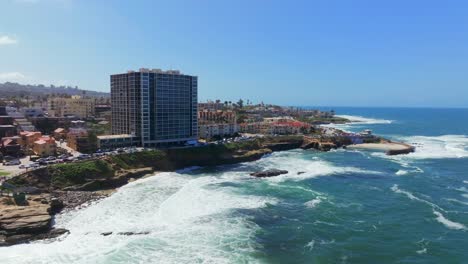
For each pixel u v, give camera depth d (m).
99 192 103.12
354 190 108.69
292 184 115.75
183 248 65.44
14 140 136.62
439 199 99.06
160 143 164.62
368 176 129.50
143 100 157.62
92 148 141.38
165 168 140.62
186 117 174.75
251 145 184.25
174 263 59.97
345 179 124.25
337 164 155.12
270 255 63.91
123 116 169.38
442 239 71.69
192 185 112.75
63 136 177.62
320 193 104.62
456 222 80.94
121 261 60.34
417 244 69.62
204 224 77.44
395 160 167.50
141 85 156.75
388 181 121.50
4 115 188.62
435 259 63.78
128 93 164.12
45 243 67.12
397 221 81.56
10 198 83.88
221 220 80.06
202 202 93.31
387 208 90.81
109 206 88.69
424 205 93.12
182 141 173.38
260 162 161.50
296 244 68.81
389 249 67.56
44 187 99.50
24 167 108.69
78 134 145.75
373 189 110.00
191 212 85.00
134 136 159.25
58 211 84.38
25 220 72.69
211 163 154.25
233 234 72.31
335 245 68.88
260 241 69.50
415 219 82.81
